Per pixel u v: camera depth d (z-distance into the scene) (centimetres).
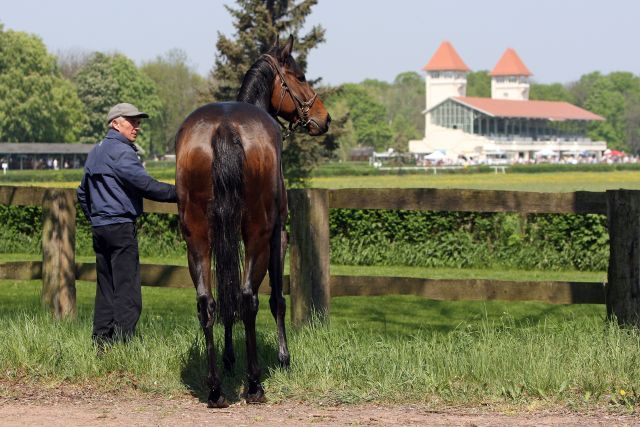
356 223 2466
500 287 1126
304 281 1145
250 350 864
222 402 850
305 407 857
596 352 963
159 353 982
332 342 1026
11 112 13875
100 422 792
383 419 805
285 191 910
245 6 4819
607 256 2338
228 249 812
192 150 829
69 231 1249
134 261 1040
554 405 855
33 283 2039
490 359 943
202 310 826
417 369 936
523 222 2425
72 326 1133
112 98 16425
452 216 2438
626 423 789
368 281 1156
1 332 1061
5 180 10388
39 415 819
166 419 805
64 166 15488
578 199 1105
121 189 1028
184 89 18175
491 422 792
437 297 1142
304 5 4862
